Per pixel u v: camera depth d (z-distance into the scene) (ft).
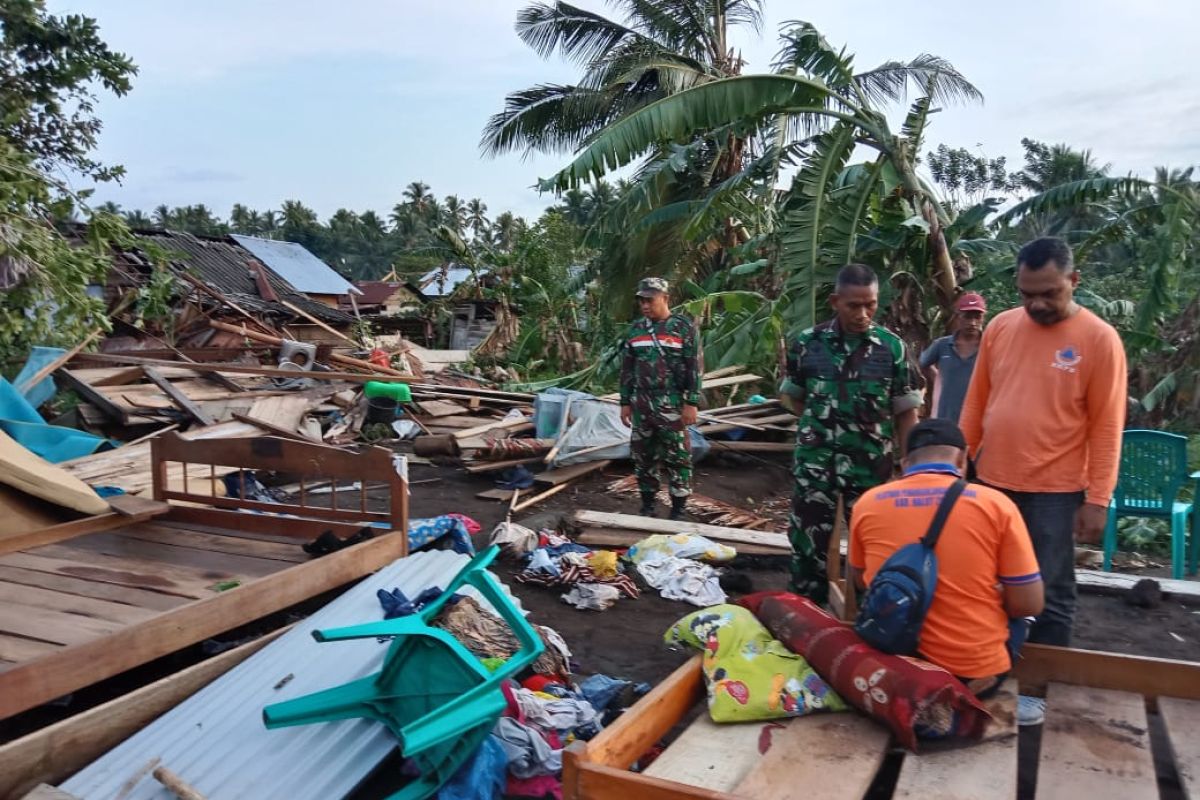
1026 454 12.31
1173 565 19.94
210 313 58.85
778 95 29.25
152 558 15.56
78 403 31.01
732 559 19.88
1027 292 11.97
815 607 10.99
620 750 8.73
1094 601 18.12
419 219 272.72
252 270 82.28
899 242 30.73
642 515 23.66
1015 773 8.73
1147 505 20.43
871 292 13.83
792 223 30.73
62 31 41.55
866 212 31.83
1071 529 12.35
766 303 35.99
